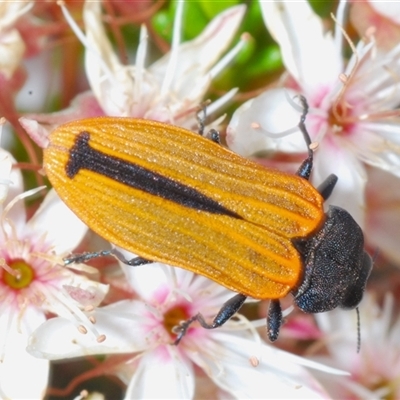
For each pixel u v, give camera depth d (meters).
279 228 0.07
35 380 0.07
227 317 0.07
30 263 0.07
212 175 0.07
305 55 0.07
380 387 0.08
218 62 0.07
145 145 0.07
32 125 0.07
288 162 0.07
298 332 0.08
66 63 0.08
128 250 0.07
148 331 0.07
